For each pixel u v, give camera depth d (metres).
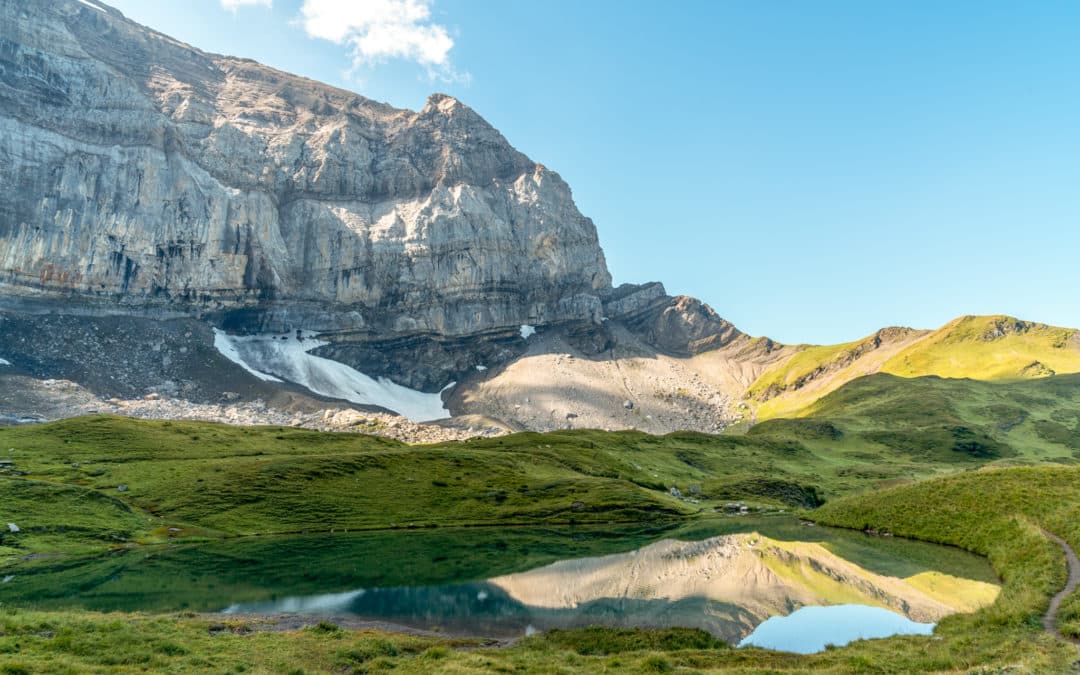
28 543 86.25
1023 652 33.47
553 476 165.88
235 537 103.88
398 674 35.38
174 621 47.38
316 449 178.38
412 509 130.25
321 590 66.94
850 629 50.88
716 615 56.44
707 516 142.12
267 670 34.75
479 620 55.31
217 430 187.62
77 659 32.78
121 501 110.31
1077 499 78.38
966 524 87.88
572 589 67.88
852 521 110.94
